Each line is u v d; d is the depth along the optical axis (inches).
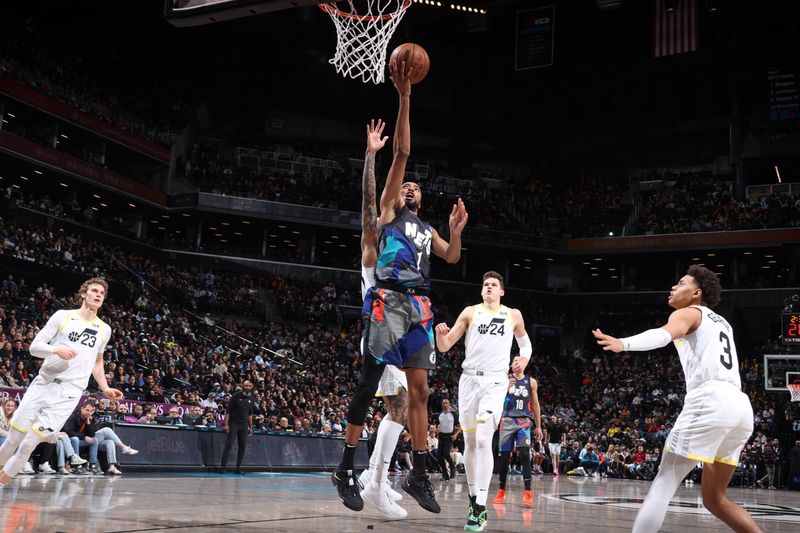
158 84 1593.3
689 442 152.9
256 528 185.0
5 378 562.3
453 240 214.8
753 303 1491.1
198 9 354.0
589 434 1086.4
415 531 196.9
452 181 1747.0
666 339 151.0
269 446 598.5
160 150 1456.7
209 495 306.8
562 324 1617.9
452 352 1418.6
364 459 693.9
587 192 1791.3
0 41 1202.0
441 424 614.5
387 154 1820.9
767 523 299.7
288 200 1533.0
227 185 1513.3
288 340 1269.7
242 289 1398.9
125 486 338.3
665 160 1822.1
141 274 1232.2
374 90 1824.6
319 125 1802.4
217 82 1710.1
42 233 1077.8
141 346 866.1
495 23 1720.0
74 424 447.5
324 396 1032.2
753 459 928.9
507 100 1887.3
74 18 1515.7
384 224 191.2
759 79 1612.9
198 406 676.7
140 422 530.9
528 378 381.1
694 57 1648.6
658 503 156.1
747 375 1305.4
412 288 187.5
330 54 1718.8
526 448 366.9
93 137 1338.6
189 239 1524.4
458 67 1808.6
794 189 1571.1
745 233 1488.7
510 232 1628.9
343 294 1525.6
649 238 1581.0
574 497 443.5
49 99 1227.9
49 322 242.5
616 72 1747.0
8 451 238.2
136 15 1535.4
